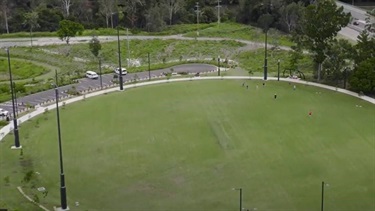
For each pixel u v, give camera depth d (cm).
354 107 14175
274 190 9919
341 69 16300
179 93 15512
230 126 12925
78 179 10438
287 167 10794
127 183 10294
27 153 11531
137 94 15488
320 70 16562
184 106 14375
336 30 15938
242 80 16688
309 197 9656
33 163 11075
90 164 11044
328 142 11931
